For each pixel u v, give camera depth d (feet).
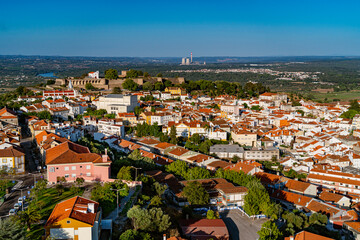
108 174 459.32
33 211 340.80
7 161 503.20
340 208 538.06
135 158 620.49
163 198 482.28
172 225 393.09
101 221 337.93
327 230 450.71
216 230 397.39
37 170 527.40
